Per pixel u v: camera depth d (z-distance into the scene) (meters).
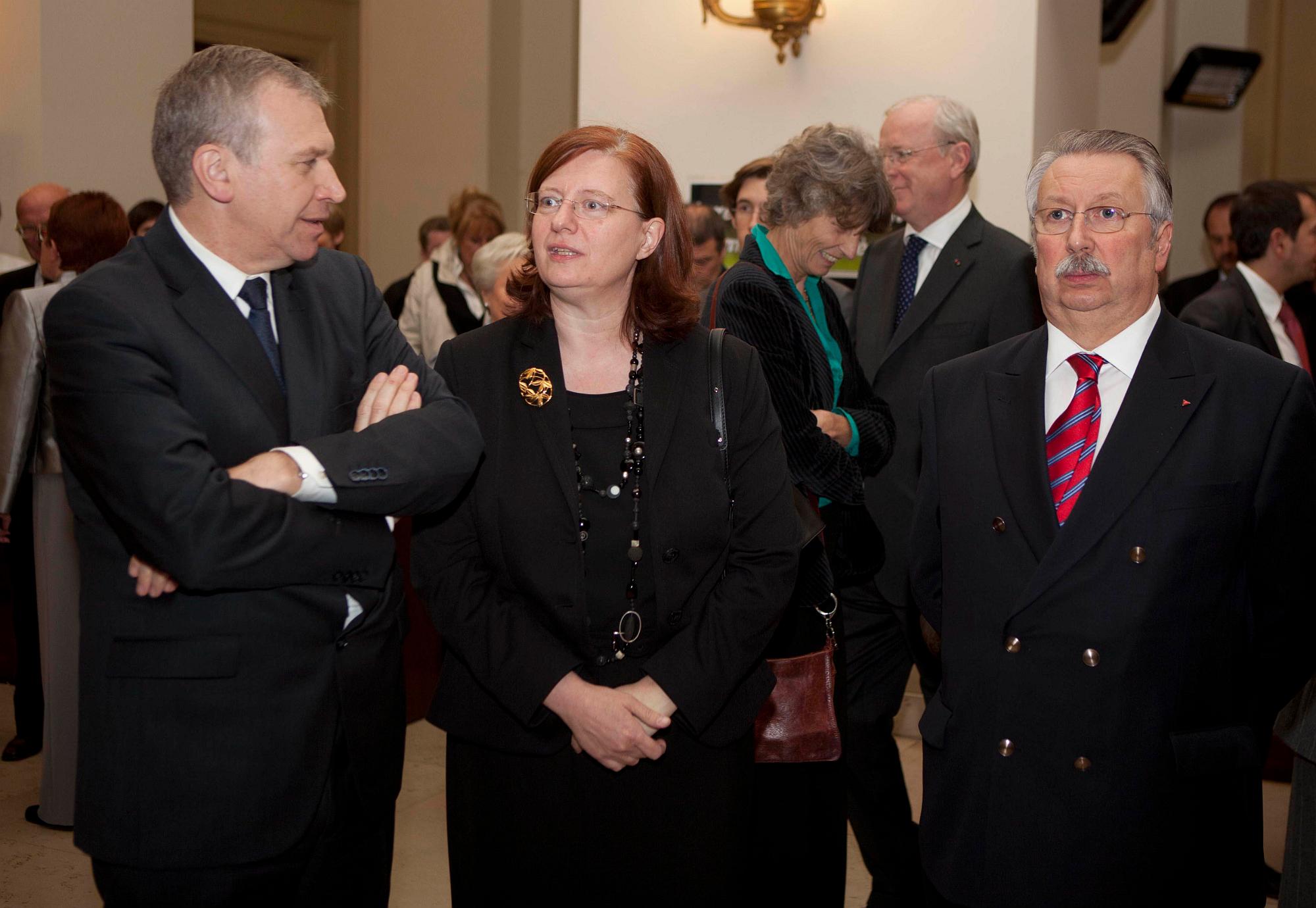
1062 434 1.75
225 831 1.55
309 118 1.60
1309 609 1.70
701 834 1.80
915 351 2.98
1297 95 8.69
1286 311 3.93
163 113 1.58
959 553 1.78
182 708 1.54
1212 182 8.00
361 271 1.90
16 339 3.04
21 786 3.51
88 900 2.77
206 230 1.60
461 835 1.84
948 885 1.73
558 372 1.82
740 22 4.40
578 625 1.74
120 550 1.57
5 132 4.94
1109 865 1.62
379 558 1.65
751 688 1.86
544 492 1.76
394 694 1.77
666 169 1.83
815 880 2.27
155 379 1.51
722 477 1.81
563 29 7.45
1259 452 1.64
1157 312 1.75
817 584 2.19
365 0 7.24
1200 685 1.65
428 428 1.66
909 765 3.76
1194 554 1.62
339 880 1.72
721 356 1.86
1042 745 1.67
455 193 7.17
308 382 1.68
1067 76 4.60
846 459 2.30
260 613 1.58
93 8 4.98
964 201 3.08
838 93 4.42
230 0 6.59
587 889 1.80
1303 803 1.93
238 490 1.50
